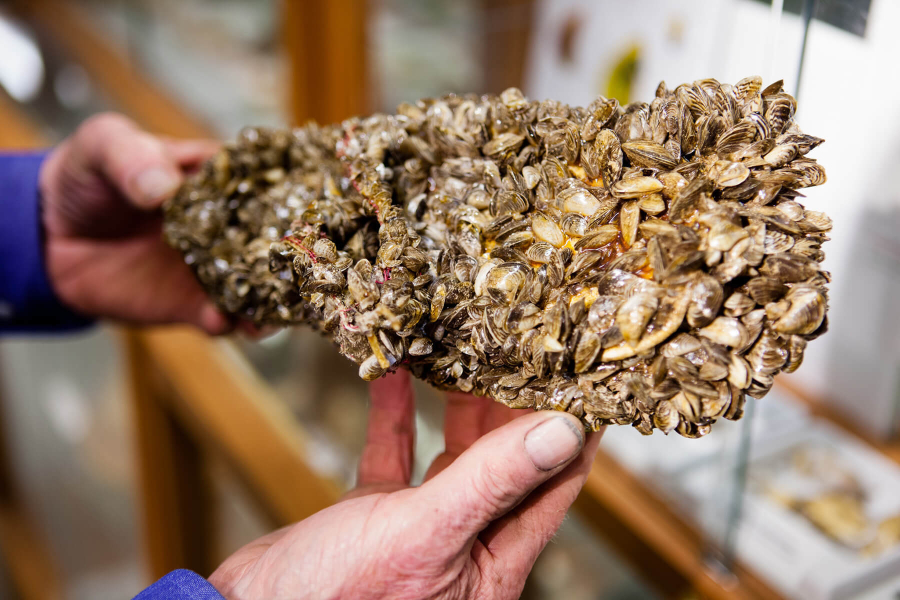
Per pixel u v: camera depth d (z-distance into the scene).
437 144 0.29
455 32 0.51
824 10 0.33
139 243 0.49
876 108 0.34
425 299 0.26
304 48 0.58
